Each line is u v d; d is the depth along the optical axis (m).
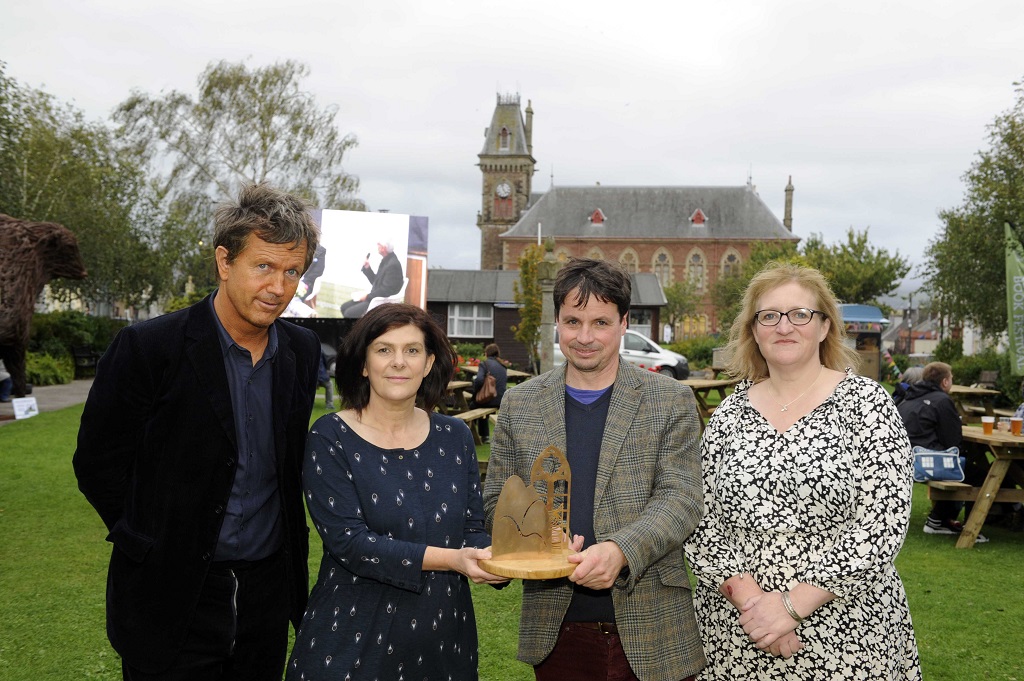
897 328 80.88
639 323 33.06
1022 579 5.48
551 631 2.52
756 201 73.12
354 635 2.27
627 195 74.25
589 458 2.56
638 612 2.44
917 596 5.11
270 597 2.53
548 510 2.36
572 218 73.44
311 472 2.35
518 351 33.38
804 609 2.29
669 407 2.56
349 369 2.42
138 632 2.34
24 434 10.62
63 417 12.55
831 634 2.33
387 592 2.30
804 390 2.54
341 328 14.52
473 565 2.21
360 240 14.70
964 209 20.50
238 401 2.43
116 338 2.36
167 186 32.31
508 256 72.81
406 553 2.23
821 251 46.53
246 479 2.44
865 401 2.42
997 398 16.89
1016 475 6.64
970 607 4.90
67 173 25.98
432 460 2.45
